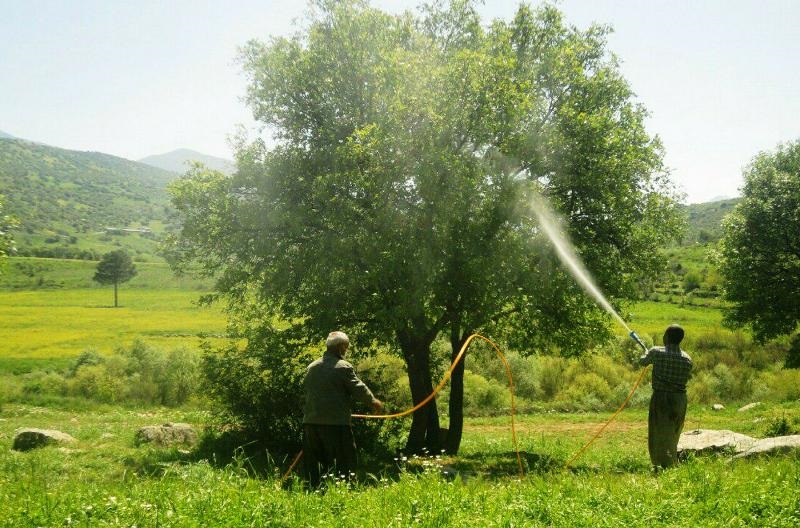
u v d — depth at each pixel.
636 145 17.52
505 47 17.39
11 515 5.96
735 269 25.22
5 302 114.69
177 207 18.50
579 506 6.38
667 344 10.30
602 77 17.48
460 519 5.85
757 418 26.47
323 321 16.48
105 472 13.56
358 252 16.27
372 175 15.67
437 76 15.80
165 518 5.91
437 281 15.72
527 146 16.03
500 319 19.73
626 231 17.41
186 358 34.06
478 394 32.88
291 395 17.50
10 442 17.73
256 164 17.98
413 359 18.69
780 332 24.72
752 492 6.60
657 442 10.12
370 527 5.71
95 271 176.75
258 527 5.88
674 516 6.07
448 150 15.34
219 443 17.42
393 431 19.00
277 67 18.38
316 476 8.32
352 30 17.47
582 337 19.81
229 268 18.50
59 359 48.69
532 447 19.75
